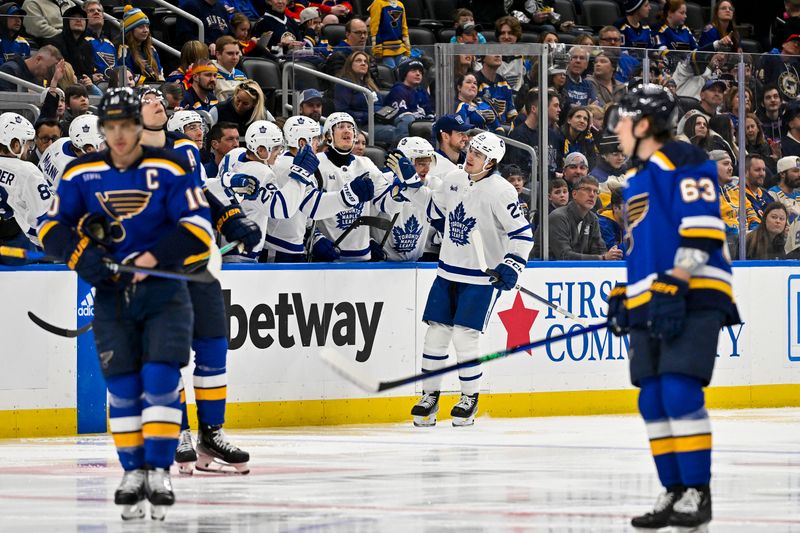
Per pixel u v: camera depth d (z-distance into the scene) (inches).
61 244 496.4
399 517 501.0
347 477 622.8
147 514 512.1
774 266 1013.8
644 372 468.1
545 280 946.1
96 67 967.0
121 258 502.0
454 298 874.1
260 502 543.5
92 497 557.6
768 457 697.0
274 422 860.6
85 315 811.4
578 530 470.3
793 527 474.6
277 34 1218.0
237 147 897.5
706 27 1419.8
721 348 998.4
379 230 918.4
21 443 768.9
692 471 453.7
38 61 925.8
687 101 980.6
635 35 1360.7
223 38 1085.1
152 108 621.6
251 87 984.9
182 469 637.3
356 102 999.0
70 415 810.2
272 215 836.6
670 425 469.7
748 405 1008.9
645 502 539.8
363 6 1380.4
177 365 504.7
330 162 888.3
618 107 482.0
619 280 972.6
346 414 882.1
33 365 798.5
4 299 791.1
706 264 458.9
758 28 1568.7
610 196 968.3
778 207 1014.4
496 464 671.8
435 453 721.6
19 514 511.5
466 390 876.6
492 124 954.7
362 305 888.3
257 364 854.5
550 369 949.2
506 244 875.4
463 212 866.8
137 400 506.0
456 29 1230.9
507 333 933.2
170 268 499.8
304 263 868.6
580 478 616.7
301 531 469.4
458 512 513.7
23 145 824.9
